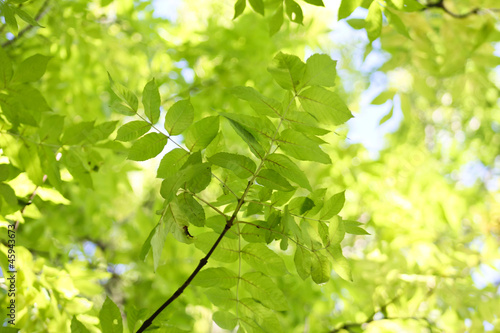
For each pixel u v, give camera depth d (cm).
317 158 116
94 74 239
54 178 135
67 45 191
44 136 134
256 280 121
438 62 200
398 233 216
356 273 210
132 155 118
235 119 115
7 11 127
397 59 206
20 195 141
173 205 114
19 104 126
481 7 169
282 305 121
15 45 193
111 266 246
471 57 187
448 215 223
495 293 196
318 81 116
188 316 216
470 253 206
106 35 222
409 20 176
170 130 118
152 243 110
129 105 117
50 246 184
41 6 178
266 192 120
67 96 233
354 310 236
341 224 117
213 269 121
